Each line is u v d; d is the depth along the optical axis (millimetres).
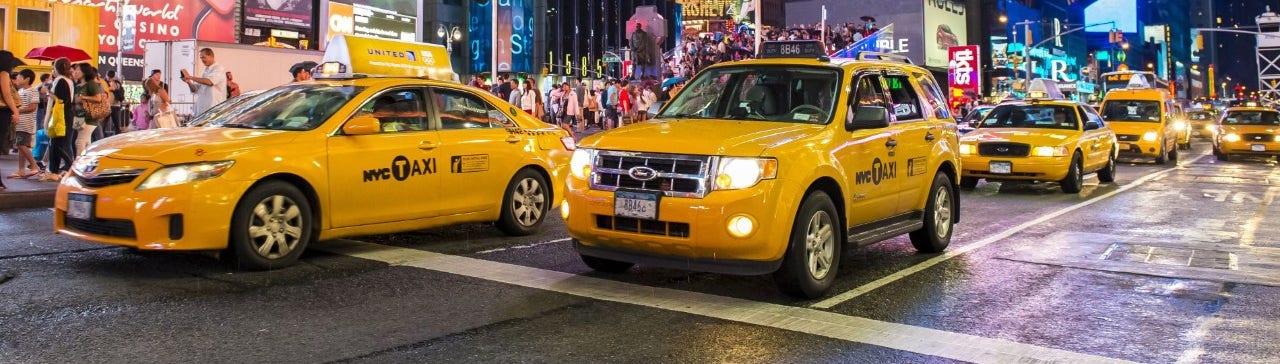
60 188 6648
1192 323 5414
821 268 6090
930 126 7805
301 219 6746
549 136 8953
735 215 5516
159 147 6395
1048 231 9523
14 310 5320
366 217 7180
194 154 6262
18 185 11070
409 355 4559
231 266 6672
